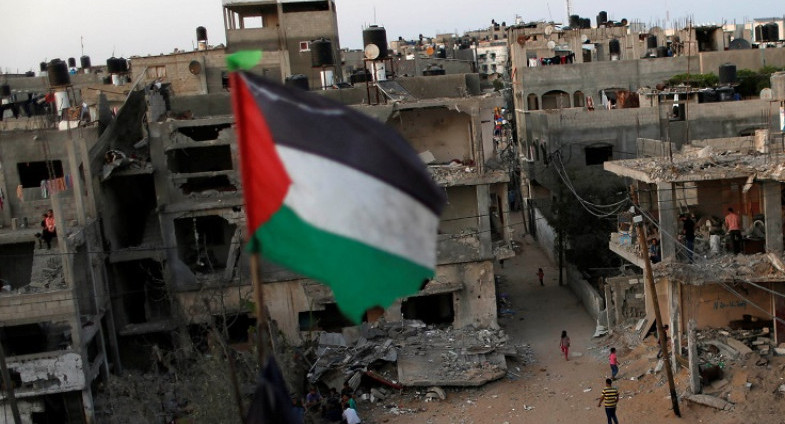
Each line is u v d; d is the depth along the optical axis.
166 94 40.62
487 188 36.97
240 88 8.84
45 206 36.28
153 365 35.53
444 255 37.22
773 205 29.30
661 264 29.91
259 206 8.70
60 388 30.05
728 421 26.59
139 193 40.06
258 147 8.73
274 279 36.72
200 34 67.44
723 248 30.69
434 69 51.72
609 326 37.09
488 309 37.59
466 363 33.88
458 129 39.25
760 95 52.47
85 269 33.06
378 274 8.56
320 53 43.81
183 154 39.50
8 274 34.03
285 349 33.75
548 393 31.73
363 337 36.06
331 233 8.55
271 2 60.16
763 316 31.73
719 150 34.06
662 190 29.77
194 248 39.12
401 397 32.66
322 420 31.14
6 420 30.17
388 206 8.67
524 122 61.84
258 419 8.92
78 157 35.94
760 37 69.88
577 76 61.16
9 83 66.75
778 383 27.61
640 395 30.02
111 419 30.47
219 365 29.20
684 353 31.23
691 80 56.25
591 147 49.25
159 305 38.69
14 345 31.97
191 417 29.52
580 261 44.34
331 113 8.87
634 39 73.06
